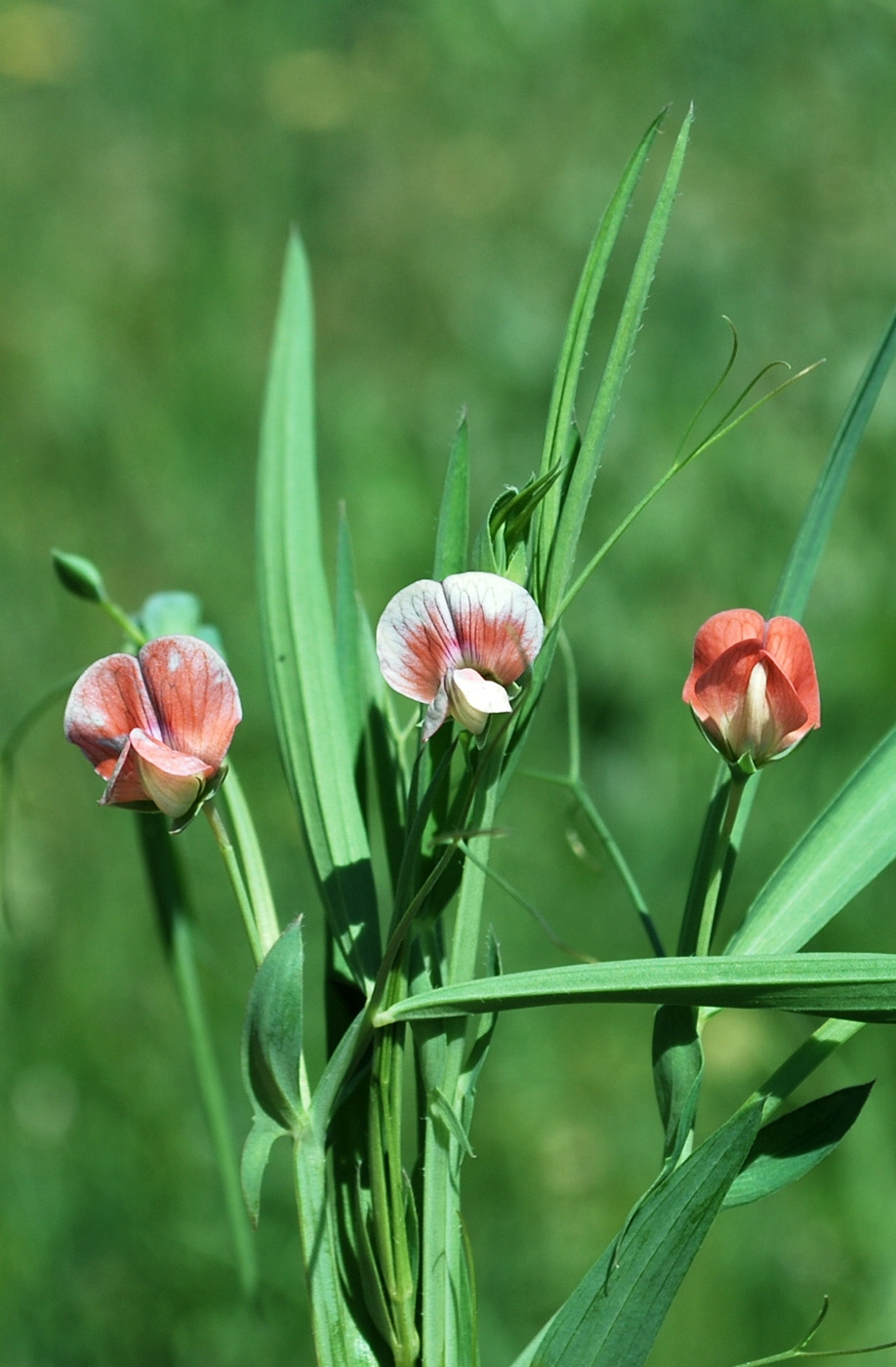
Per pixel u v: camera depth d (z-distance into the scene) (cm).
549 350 142
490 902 103
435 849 45
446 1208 45
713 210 141
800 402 129
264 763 115
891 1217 83
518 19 171
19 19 189
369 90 178
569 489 45
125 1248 87
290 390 50
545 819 109
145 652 44
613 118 157
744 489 124
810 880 46
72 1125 93
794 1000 43
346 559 48
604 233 45
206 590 132
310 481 49
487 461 137
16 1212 88
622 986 43
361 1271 45
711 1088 88
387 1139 45
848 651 111
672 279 138
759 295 135
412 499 134
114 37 189
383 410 142
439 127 170
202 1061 52
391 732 48
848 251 136
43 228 165
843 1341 79
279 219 168
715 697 45
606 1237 86
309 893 106
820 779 106
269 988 44
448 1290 45
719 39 154
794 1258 82
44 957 102
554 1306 84
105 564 134
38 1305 84
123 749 44
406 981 45
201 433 146
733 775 45
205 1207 88
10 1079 95
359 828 47
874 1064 88
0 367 144
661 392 132
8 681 121
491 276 151
